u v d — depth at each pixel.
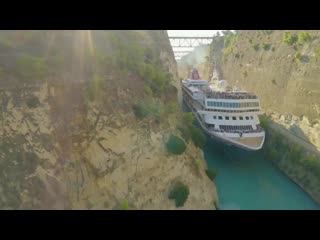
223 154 70.12
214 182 60.16
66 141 37.91
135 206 40.78
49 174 34.84
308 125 66.19
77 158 38.22
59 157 36.47
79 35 48.66
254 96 70.56
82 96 41.78
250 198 56.00
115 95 46.47
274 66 84.19
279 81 80.44
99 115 42.12
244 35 110.75
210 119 69.19
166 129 50.75
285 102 76.06
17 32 42.03
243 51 105.44
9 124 34.62
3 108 35.00
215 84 96.38
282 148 67.56
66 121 38.88
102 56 49.12
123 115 45.31
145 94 53.28
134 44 66.81
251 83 94.19
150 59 72.06
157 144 47.16
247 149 63.78
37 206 32.91
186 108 91.94
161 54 83.06
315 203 54.56
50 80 39.72
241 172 64.56
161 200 43.81
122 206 38.41
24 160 34.00
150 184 43.78
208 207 48.16
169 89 66.88
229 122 68.62
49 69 40.94
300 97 71.00
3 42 40.28
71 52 45.88
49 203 33.69
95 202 37.94
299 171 60.47
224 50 130.25
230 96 70.81
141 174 43.28
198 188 48.81
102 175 39.56
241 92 74.94
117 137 42.62
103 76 47.06
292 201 55.28
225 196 56.41
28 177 33.53
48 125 37.03
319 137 62.00
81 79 43.22
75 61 45.16
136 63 58.56
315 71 69.06
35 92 37.56
